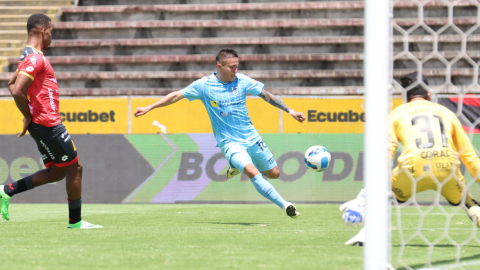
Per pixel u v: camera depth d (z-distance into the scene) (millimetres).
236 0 46938
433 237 13445
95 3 48125
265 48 42875
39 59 14039
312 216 21141
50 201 31266
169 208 26797
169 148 31062
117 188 31094
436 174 11094
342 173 30219
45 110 14258
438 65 40188
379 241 7426
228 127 17469
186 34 44625
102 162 31234
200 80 17562
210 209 25828
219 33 44406
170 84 41156
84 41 43406
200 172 30828
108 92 39688
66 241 11914
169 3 47406
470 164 11484
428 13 43062
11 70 43188
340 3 44688
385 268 7418
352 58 41188
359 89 38188
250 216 21016
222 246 11008
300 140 30422
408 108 11648
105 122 33062
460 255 10211
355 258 9406
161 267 8414
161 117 32750
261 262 8938
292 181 30234
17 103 13836
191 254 9797
